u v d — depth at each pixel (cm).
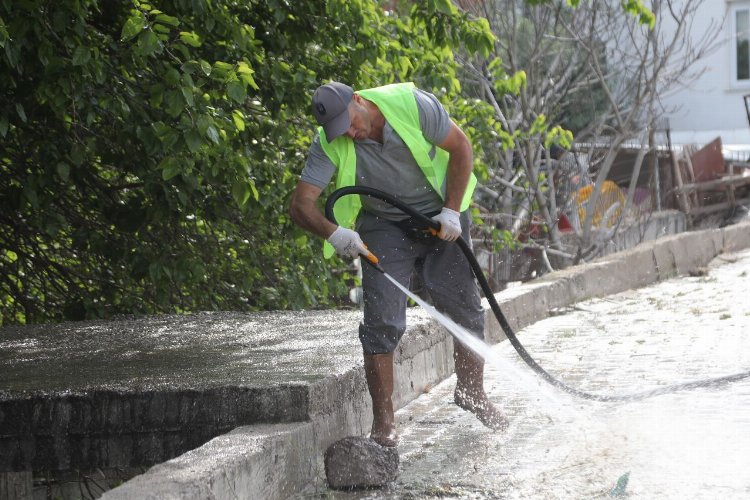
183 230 1500
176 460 642
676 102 4312
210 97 1210
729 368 1145
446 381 1154
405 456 819
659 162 3153
